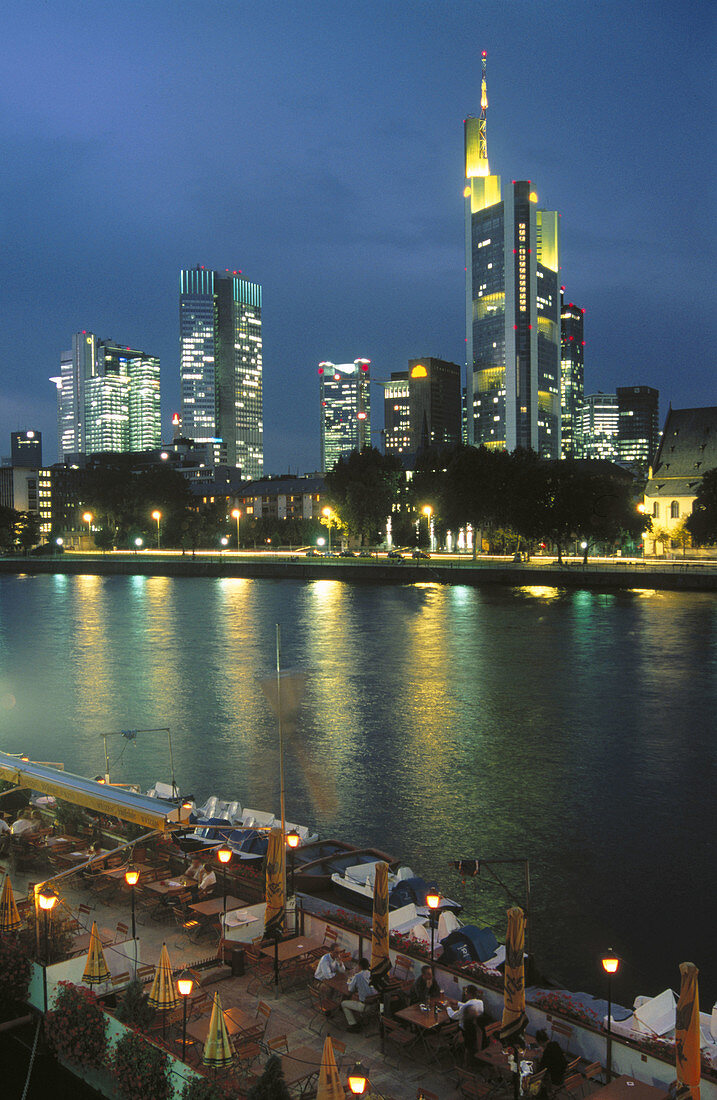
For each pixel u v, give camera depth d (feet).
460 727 164.35
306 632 300.20
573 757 143.02
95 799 72.23
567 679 212.23
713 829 108.58
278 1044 51.03
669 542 636.07
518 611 361.71
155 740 154.20
